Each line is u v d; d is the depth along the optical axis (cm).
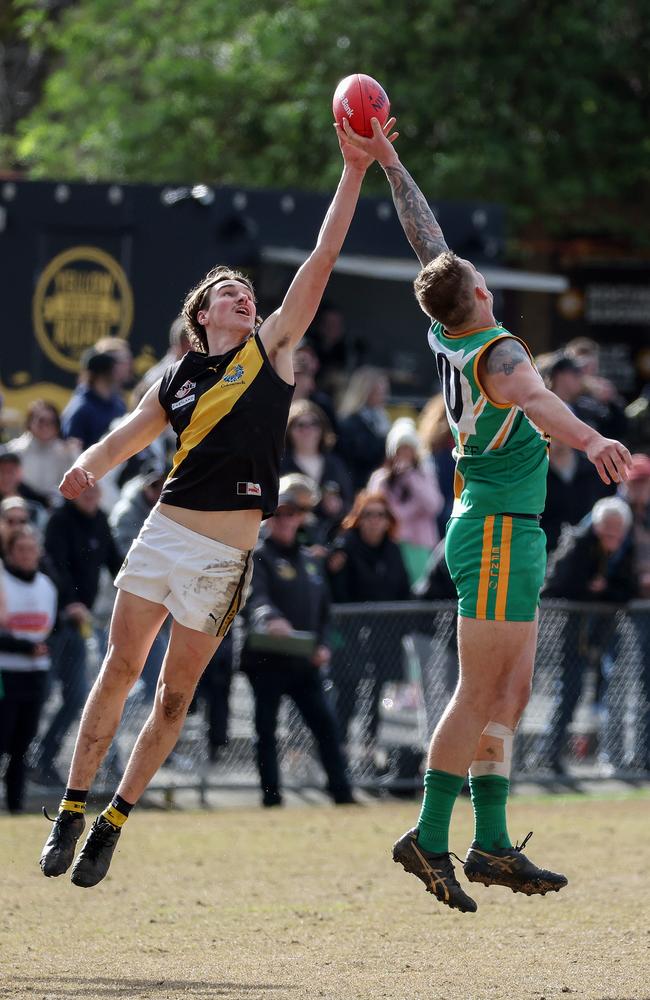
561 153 7525
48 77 9531
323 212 4797
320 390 4941
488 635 1811
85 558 3472
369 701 3597
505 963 1928
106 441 1862
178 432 1830
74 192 4656
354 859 2767
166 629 3447
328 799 3572
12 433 4612
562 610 3738
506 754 1891
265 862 2734
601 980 1816
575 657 3747
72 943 2077
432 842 1850
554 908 2308
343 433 4375
